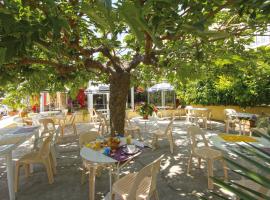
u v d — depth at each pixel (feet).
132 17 3.58
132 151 11.43
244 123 27.09
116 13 3.60
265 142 12.03
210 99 40.19
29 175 15.47
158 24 4.48
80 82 18.07
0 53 3.93
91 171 11.96
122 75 16.48
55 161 16.69
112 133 16.72
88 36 12.13
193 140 15.12
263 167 3.59
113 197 9.83
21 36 4.01
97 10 3.68
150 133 29.60
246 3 4.66
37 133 17.85
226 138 13.16
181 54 10.54
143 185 9.81
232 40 11.92
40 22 4.33
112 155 11.09
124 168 16.48
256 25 8.21
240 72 21.49
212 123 37.35
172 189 13.00
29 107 41.68
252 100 31.83
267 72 24.93
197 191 12.69
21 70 11.29
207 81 39.91
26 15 5.36
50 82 17.94
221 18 11.28
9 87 18.26
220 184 3.90
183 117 47.09
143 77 24.40
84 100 47.98
